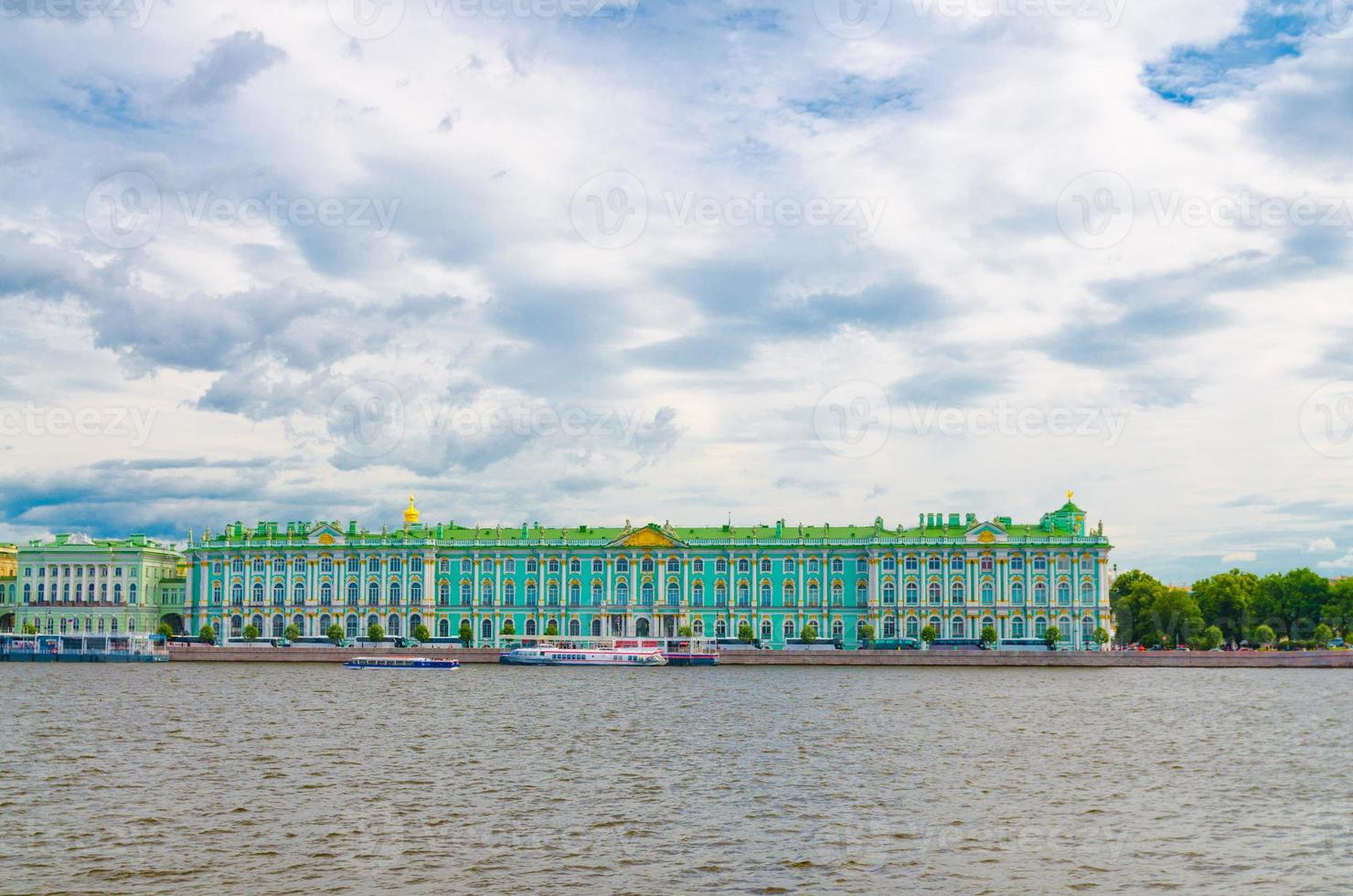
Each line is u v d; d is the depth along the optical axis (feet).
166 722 266.16
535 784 188.55
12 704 308.40
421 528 625.82
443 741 237.25
